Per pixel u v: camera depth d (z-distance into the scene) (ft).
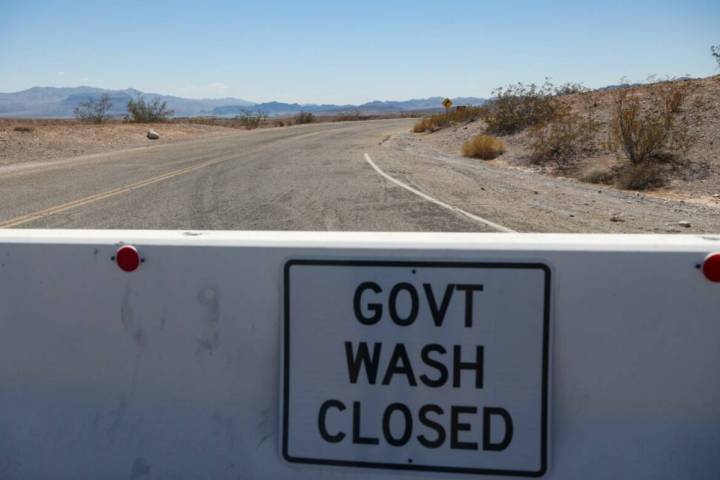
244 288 8.66
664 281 8.01
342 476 8.33
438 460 8.16
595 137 70.74
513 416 8.06
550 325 8.02
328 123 234.58
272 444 8.57
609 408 8.07
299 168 63.26
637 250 8.02
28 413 9.13
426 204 39.17
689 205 42.88
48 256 9.11
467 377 8.13
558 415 8.11
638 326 8.04
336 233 8.84
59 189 50.85
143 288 8.89
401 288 8.22
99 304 9.01
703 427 8.00
